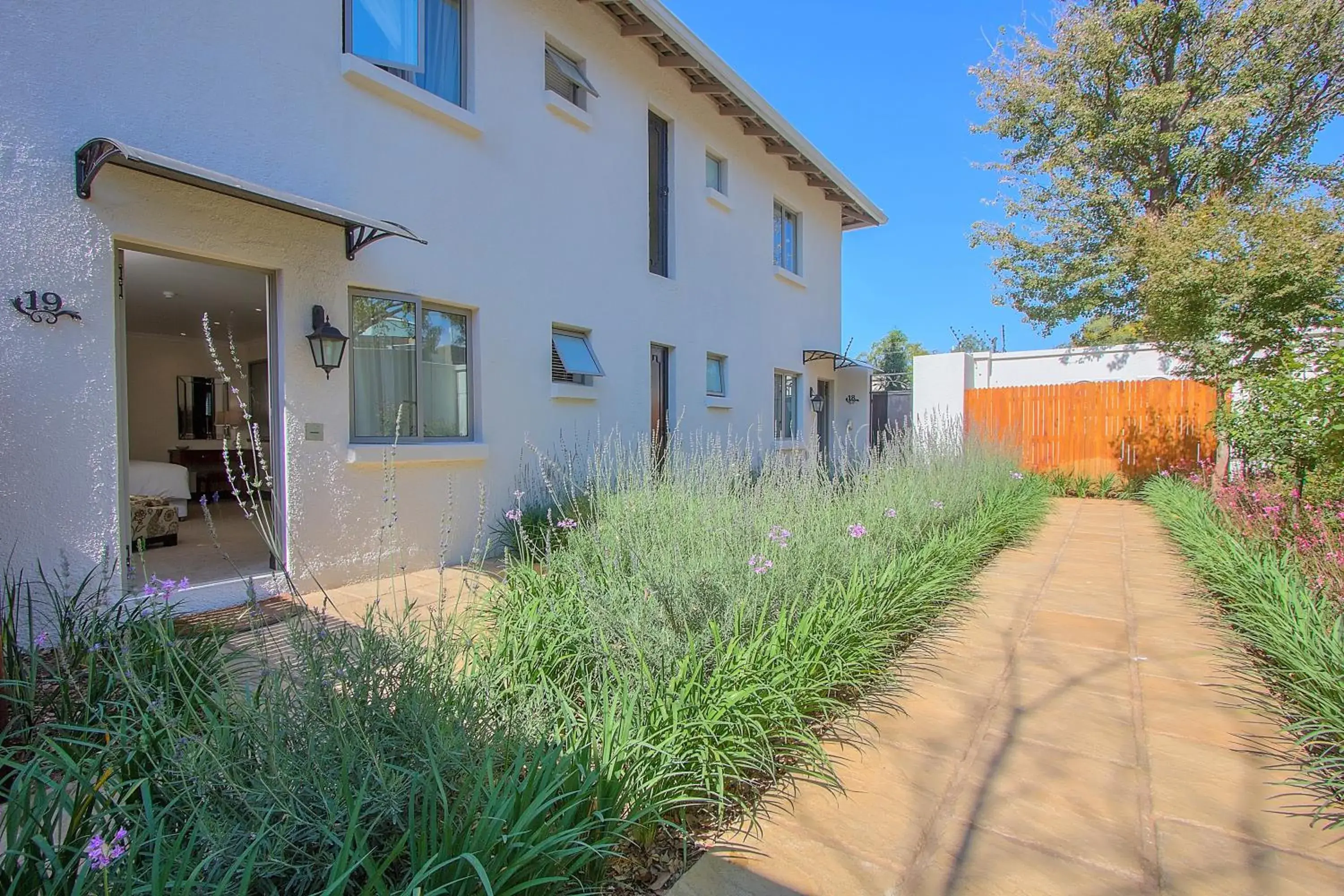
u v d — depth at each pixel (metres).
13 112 3.77
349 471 5.45
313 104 5.16
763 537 3.94
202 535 6.95
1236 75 15.41
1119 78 16.17
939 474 7.55
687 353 9.88
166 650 2.28
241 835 1.68
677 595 3.35
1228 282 8.45
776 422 12.76
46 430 3.91
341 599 4.95
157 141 4.32
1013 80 17.11
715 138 10.47
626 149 8.55
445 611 4.19
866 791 2.59
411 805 1.68
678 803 2.26
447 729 2.05
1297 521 5.12
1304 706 3.21
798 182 13.08
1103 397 12.15
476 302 6.52
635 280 8.73
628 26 8.33
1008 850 2.23
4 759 1.86
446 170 6.22
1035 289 17.77
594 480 5.91
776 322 12.38
